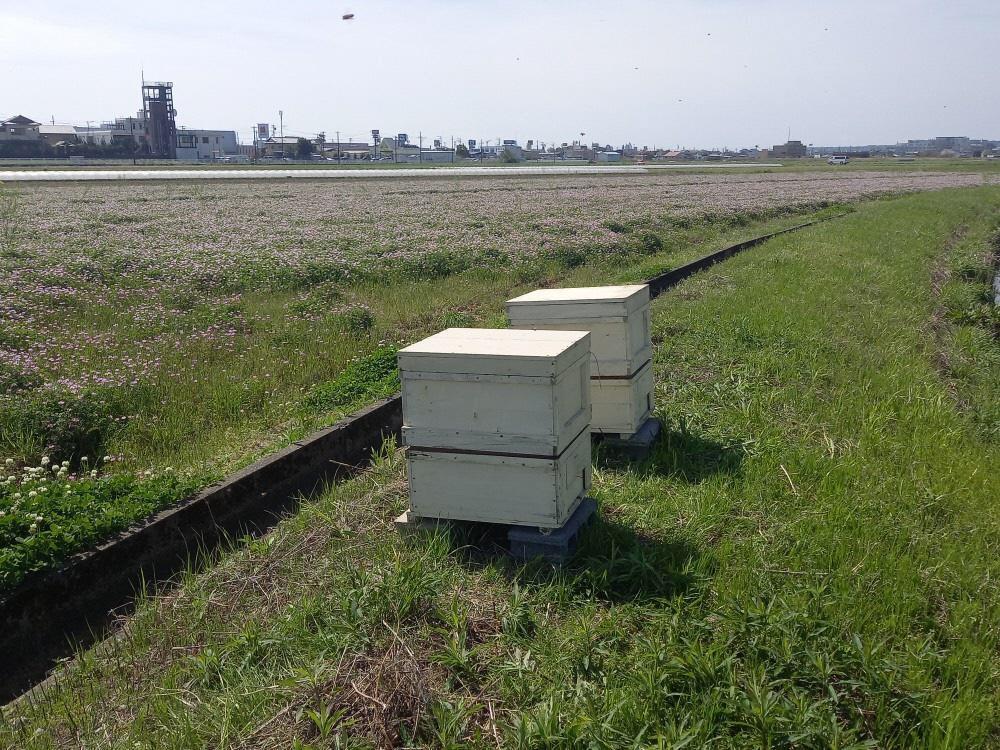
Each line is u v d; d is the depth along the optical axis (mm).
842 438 6879
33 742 3590
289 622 4129
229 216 27359
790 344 9812
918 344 10883
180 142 128375
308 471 6816
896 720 3371
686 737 3158
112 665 4199
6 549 4738
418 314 12461
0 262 14656
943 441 6746
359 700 3449
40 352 9234
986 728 3355
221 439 7355
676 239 22531
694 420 7184
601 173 72938
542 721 3230
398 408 8250
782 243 21000
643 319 6625
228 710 3490
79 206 30109
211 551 5621
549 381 4551
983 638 3971
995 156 187250
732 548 4801
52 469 6453
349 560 4836
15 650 4469
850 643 3789
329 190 43500
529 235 21484
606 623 3975
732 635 3838
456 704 3475
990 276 19188
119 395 7996
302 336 10664
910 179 62438
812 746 3188
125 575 5129
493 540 5145
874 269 16672
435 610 4090
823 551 4730
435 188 46344
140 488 5754
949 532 5113
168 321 11250
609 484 5875
